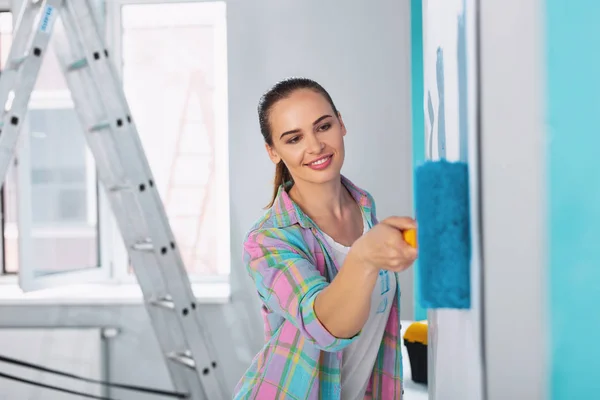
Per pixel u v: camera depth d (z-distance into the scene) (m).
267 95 1.03
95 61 2.13
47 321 2.69
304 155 1.00
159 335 2.28
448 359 0.66
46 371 2.64
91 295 2.69
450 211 0.46
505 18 0.37
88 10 2.13
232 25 2.62
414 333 1.66
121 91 2.15
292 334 1.03
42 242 2.79
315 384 1.02
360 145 2.59
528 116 0.36
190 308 2.20
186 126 3.31
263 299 0.93
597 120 0.35
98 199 2.93
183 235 3.28
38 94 2.83
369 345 1.11
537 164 0.36
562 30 0.35
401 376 1.15
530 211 0.37
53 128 2.87
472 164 0.43
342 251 1.07
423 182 0.47
